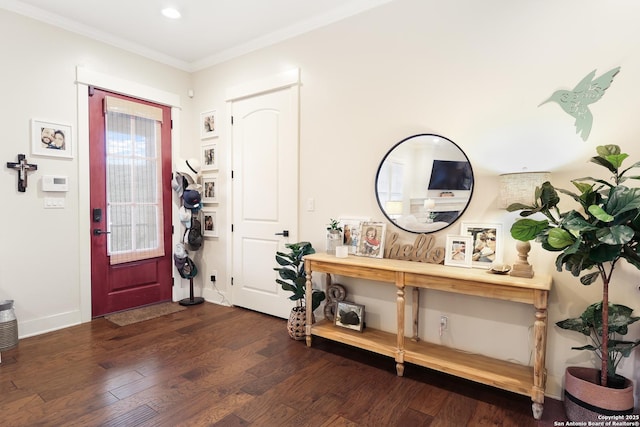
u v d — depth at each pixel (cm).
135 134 372
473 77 239
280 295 349
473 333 241
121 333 308
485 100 235
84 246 333
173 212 407
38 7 295
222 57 384
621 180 173
